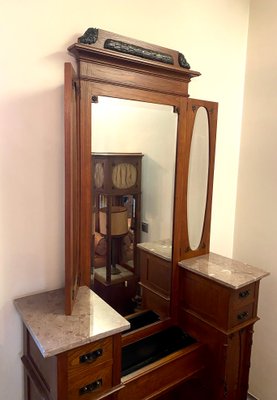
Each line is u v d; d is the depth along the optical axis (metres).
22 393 1.27
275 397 1.83
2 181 1.14
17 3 1.08
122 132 1.33
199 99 1.61
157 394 1.27
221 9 1.67
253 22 1.78
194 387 1.55
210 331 1.46
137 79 1.32
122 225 1.41
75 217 1.16
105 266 1.38
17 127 1.14
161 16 1.45
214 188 1.85
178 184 1.53
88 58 1.18
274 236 1.78
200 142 1.60
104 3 1.27
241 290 1.40
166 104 1.43
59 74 1.19
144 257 1.50
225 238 1.97
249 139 1.86
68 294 1.05
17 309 1.15
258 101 1.80
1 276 1.18
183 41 1.55
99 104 1.24
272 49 1.70
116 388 1.08
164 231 1.54
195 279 1.52
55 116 1.21
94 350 1.01
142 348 1.41
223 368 1.41
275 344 1.81
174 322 1.60
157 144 1.45
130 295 1.48
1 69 1.08
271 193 1.77
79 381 0.99
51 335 0.96
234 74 1.80
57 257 1.29
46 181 1.22
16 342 1.23
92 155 1.26
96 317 1.07
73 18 1.20
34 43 1.13
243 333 1.48
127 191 1.40
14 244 1.19
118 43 1.23
